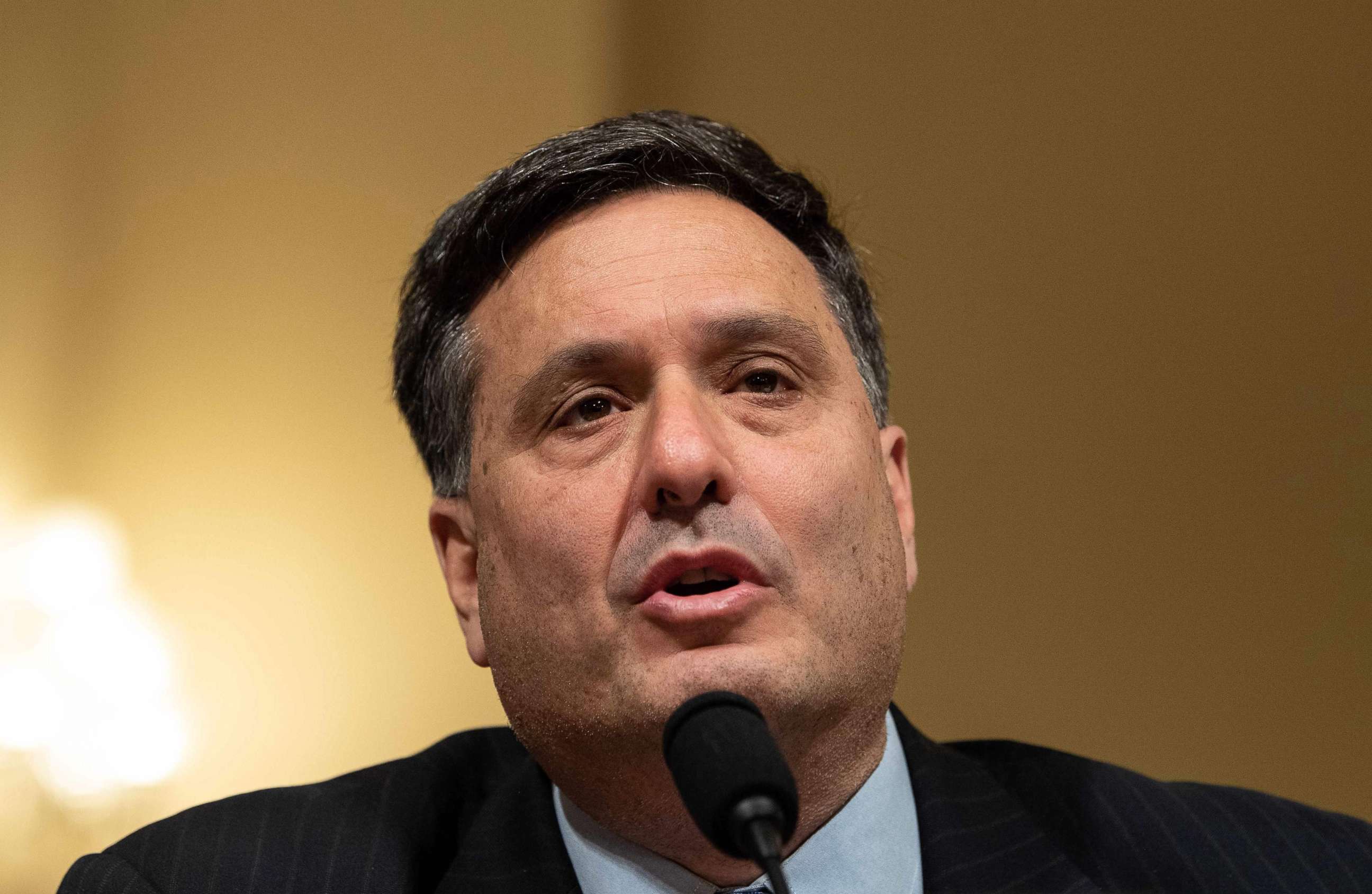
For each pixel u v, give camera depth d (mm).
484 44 6020
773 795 1353
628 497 1886
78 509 5668
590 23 5996
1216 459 4918
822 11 5672
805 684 1790
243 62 5945
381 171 5973
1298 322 4840
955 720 5012
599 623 1843
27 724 5445
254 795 2375
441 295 2312
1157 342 5035
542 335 2045
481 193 2242
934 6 5512
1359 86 4816
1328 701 4633
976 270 5289
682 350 1978
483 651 2236
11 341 5742
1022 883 2084
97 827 5516
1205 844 2287
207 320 5867
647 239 2092
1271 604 4773
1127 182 5148
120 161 5852
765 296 2043
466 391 2221
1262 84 4992
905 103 5480
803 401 2018
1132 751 4832
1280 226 4902
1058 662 4977
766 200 2303
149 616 5648
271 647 5738
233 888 2115
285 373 5891
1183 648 4859
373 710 5773
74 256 5805
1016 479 5133
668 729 1489
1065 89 5289
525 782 2326
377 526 5891
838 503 1922
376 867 2188
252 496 5816
